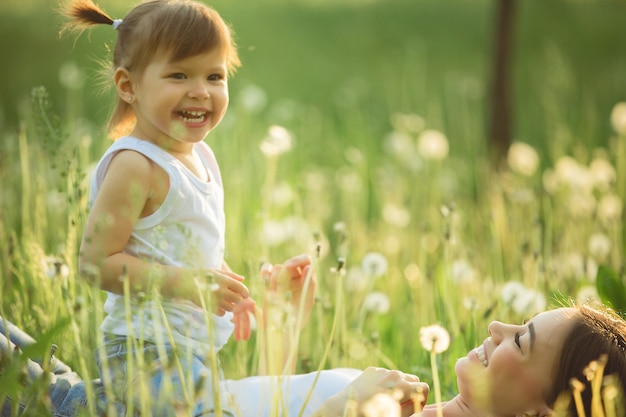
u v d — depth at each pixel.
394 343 3.68
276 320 2.27
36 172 4.12
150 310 2.40
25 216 3.68
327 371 2.57
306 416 2.44
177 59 2.45
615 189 5.54
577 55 10.52
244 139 5.77
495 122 6.62
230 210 4.62
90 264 2.29
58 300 2.89
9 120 7.54
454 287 3.77
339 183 6.22
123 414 2.39
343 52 11.16
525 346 2.27
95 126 6.49
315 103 9.20
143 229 2.44
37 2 11.77
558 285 3.91
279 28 12.23
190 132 2.49
